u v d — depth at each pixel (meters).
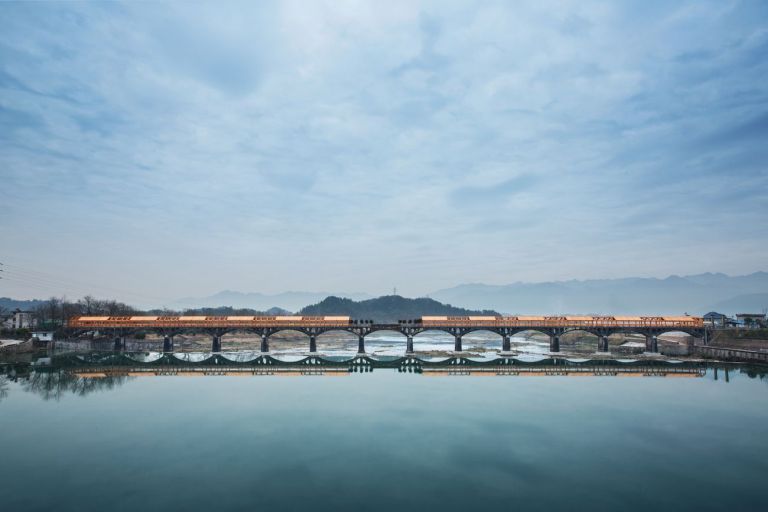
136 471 46.09
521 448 53.34
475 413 67.94
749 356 123.00
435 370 109.56
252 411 68.50
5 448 52.22
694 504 40.28
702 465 48.75
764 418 65.88
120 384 89.25
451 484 43.75
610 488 43.22
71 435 56.78
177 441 54.91
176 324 149.62
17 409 68.81
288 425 61.50
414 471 46.69
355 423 62.59
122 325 148.38
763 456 51.34
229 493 41.44
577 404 73.62
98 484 43.03
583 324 149.75
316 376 100.12
